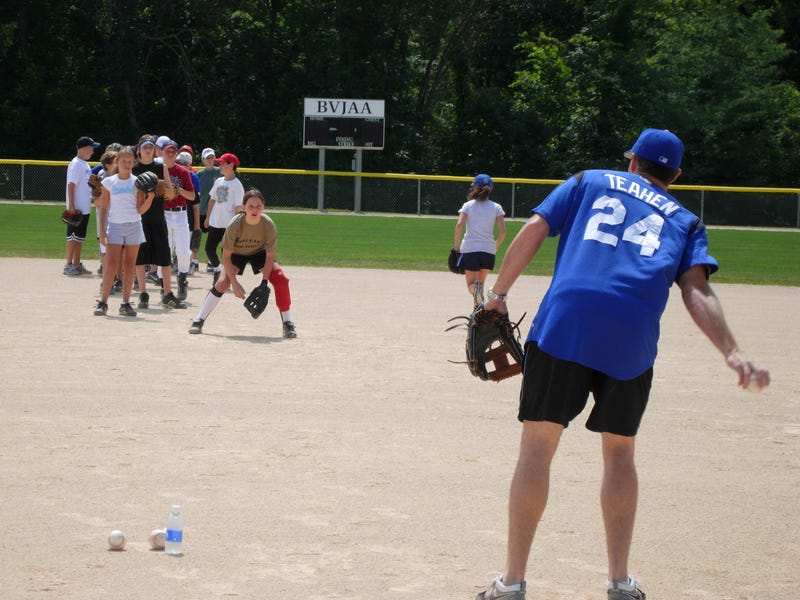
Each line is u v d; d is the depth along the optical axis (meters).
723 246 35.69
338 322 14.87
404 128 56.88
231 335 13.28
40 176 43.78
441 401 9.73
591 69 57.19
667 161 5.41
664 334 14.97
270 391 9.88
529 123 57.56
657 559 5.80
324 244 29.98
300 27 56.81
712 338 4.82
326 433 8.34
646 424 9.16
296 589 5.09
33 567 5.29
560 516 6.46
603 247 5.00
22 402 9.05
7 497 6.43
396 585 5.20
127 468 7.14
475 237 16.34
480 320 5.54
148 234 15.45
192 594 4.97
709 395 10.53
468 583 5.26
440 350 12.62
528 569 5.55
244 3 57.53
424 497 6.72
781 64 65.94
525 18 62.16
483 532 6.07
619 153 56.28
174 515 5.56
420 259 26.12
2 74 54.03
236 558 5.50
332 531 6.00
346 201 46.91
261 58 57.09
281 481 6.97
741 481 7.41
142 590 5.00
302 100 56.56
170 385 9.96
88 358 11.23
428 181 46.75
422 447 8.01
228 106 57.28
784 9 65.75
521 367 5.61
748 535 6.24
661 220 5.11
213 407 9.10
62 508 6.25
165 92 57.00
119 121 55.19
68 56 54.81
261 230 13.00
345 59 56.91
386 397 9.82
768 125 58.25
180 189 16.56
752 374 4.55
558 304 4.92
